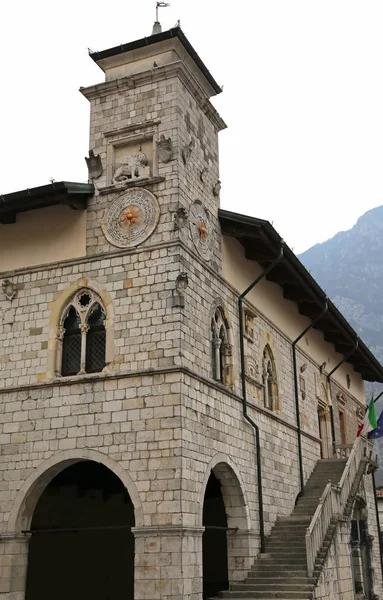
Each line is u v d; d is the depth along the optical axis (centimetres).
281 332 2955
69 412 2027
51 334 2144
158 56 2381
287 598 1988
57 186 2119
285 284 2962
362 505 3142
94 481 2670
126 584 2569
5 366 2172
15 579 1939
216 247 2388
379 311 19150
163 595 1744
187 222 2161
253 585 2094
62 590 2611
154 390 1947
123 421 1952
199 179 2348
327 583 2150
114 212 2191
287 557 2241
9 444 2069
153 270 2072
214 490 2767
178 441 1870
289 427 2869
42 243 2272
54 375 2094
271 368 2806
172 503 1819
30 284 2238
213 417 2120
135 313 2052
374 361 4228
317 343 3556
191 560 1816
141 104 2303
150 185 2173
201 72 2531
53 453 2005
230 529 2188
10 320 2219
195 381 2028
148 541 1808
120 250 2134
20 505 1989
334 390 3812
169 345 1977
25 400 2097
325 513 2311
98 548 2639
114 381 2002
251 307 2628
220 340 2322
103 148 2303
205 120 2508
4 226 2358
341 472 3045
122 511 2647
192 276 2131
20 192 2162
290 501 2711
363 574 3125
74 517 2672
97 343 2103
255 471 2384
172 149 2189
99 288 2127
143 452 1898
